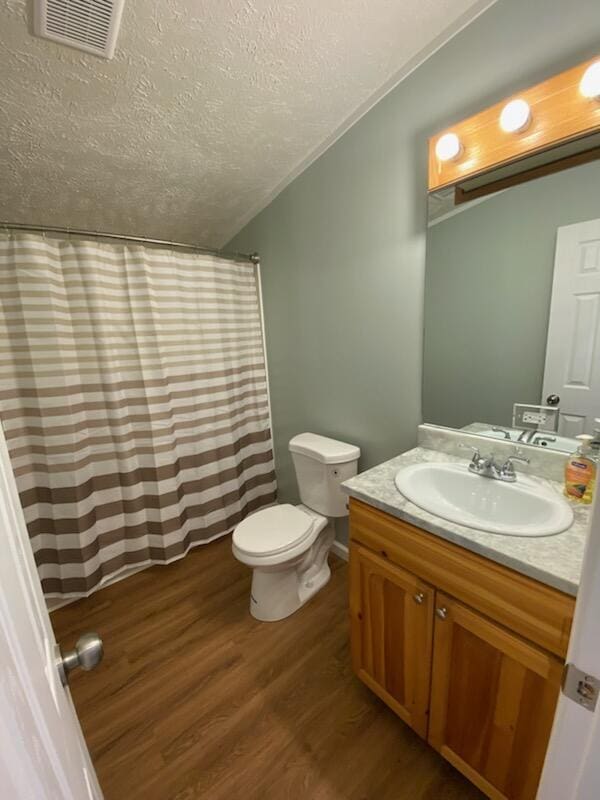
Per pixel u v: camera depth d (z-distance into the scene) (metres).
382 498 1.11
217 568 2.09
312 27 1.13
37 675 0.40
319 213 1.77
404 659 1.12
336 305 1.81
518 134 1.06
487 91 1.14
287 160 1.74
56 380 1.63
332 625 1.65
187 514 2.17
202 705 1.32
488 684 0.91
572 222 1.07
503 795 0.93
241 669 1.45
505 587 0.84
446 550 0.95
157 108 1.33
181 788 1.09
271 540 1.59
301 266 1.95
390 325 1.58
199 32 1.09
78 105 1.26
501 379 1.29
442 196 1.31
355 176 1.57
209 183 1.82
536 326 1.19
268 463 2.56
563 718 0.45
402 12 1.12
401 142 1.38
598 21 0.92
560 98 0.98
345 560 2.07
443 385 1.46
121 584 1.98
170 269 1.89
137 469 1.96
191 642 1.59
